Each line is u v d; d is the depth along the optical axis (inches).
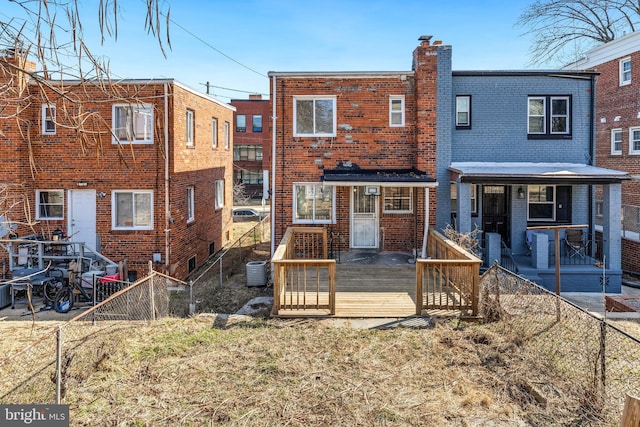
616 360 267.4
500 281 369.1
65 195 571.2
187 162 631.8
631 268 658.2
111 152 565.0
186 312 423.2
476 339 313.0
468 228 524.4
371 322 349.1
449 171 568.7
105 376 260.4
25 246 509.4
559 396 234.2
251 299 444.1
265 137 1797.5
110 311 383.6
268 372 266.4
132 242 570.9
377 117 573.6
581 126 588.1
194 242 668.7
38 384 248.7
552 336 303.3
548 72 579.5
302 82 569.9
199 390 245.3
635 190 727.1
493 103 587.8
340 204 576.7
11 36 159.5
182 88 605.6
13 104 197.3
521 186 592.7
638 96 719.7
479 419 216.4
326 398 236.2
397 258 550.6
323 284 450.0
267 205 1609.3
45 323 406.0
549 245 593.9
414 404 230.2
